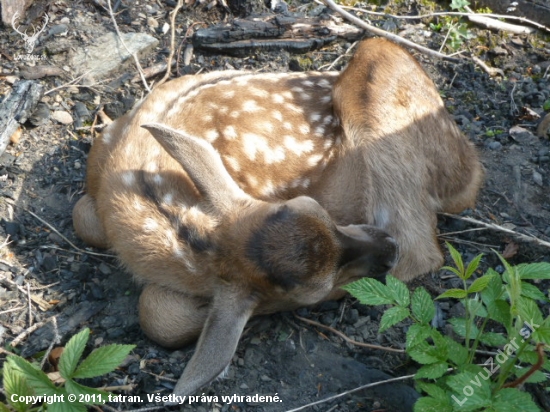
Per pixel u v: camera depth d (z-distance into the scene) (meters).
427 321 1.81
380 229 1.94
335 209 1.99
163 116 1.95
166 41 2.29
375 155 1.98
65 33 2.26
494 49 2.30
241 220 1.85
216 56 2.27
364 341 1.92
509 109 2.22
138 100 2.18
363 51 2.03
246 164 1.95
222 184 1.88
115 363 1.77
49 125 2.14
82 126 2.14
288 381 1.88
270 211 1.85
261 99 1.99
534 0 2.35
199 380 1.77
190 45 2.28
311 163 1.98
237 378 1.88
